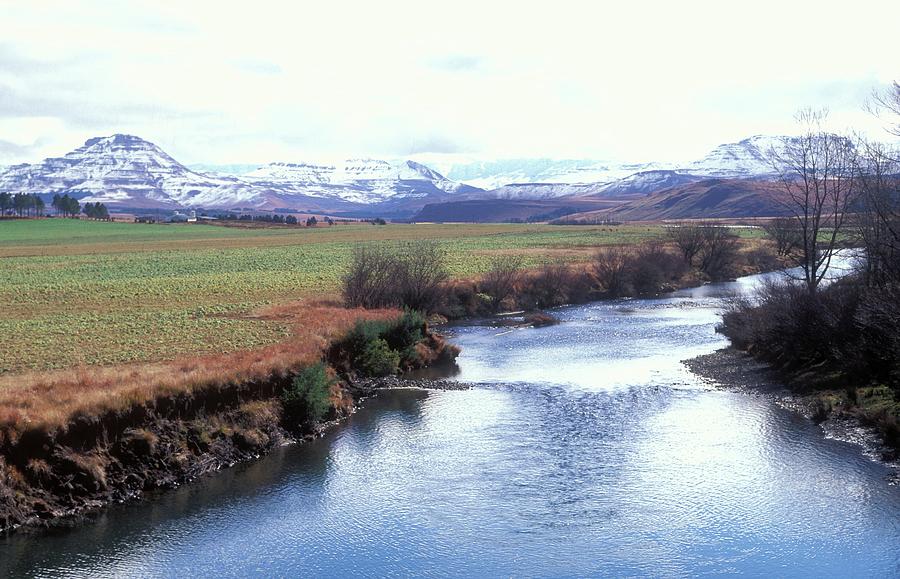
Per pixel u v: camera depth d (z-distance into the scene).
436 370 47.22
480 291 75.81
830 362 40.09
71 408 26.81
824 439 32.19
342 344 44.12
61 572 22.02
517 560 22.73
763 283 68.31
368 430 34.84
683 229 108.50
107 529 24.59
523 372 46.22
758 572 21.91
